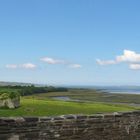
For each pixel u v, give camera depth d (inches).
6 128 517.0
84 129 626.2
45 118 567.5
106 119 665.6
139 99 4205.2
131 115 720.3
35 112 1146.0
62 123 592.1
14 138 524.4
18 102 1234.0
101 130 656.4
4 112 1097.4
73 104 1571.1
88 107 1456.7
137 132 732.7
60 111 1218.6
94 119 644.7
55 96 3882.9
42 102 1529.3
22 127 535.8
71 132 605.0
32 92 3398.1
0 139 509.7
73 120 608.7
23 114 1092.5
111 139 675.4
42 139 562.6
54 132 579.5
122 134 698.8
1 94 1189.1
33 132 550.0
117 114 690.2
